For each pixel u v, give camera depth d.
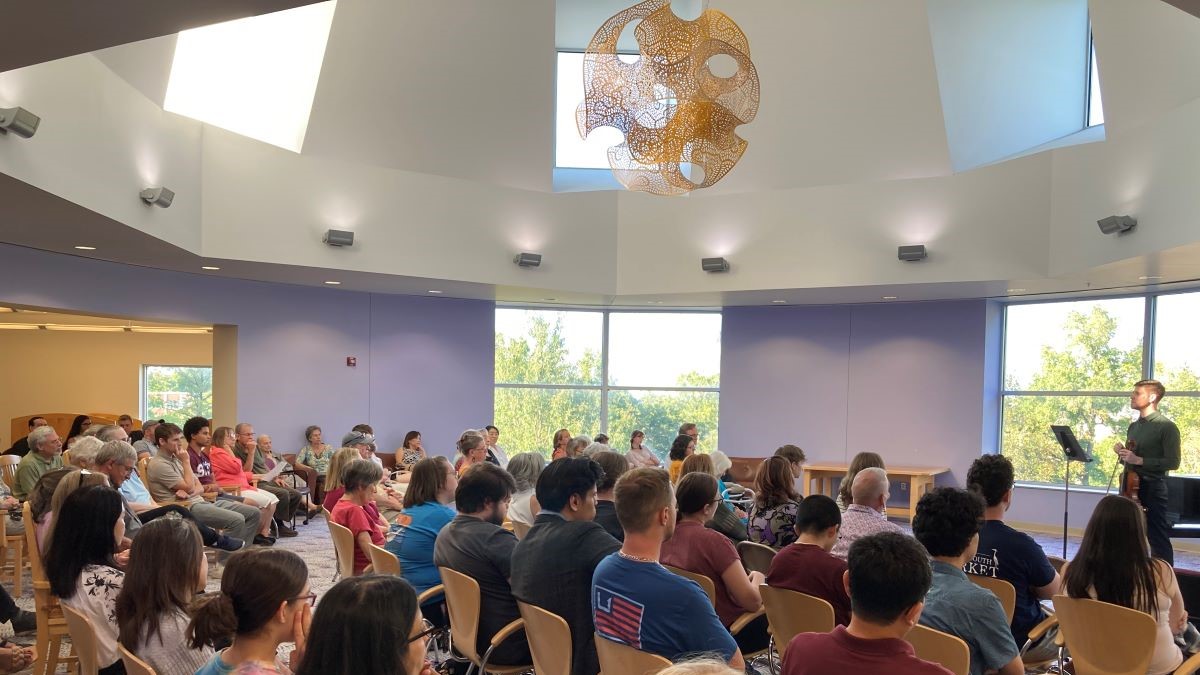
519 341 12.38
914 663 1.92
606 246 10.27
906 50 8.99
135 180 6.66
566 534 3.05
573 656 2.98
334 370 10.79
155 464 7.09
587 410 12.52
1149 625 3.01
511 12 9.27
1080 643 3.26
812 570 3.33
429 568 4.10
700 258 9.99
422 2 8.88
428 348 11.46
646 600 2.54
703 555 3.49
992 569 3.67
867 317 11.21
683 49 5.94
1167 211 6.48
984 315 10.48
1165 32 6.59
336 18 8.55
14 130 4.80
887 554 1.96
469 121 9.66
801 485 11.04
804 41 9.44
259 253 8.40
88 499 3.04
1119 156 7.16
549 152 10.12
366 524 4.91
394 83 9.14
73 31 2.86
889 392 11.02
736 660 2.56
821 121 9.66
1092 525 3.26
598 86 6.10
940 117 9.09
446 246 9.52
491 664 3.39
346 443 9.46
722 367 11.96
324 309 10.74
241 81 8.75
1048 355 10.33
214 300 9.81
